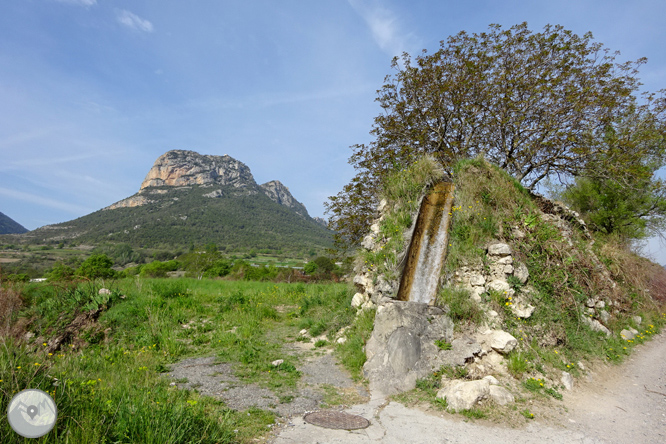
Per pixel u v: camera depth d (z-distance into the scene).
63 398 3.69
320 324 9.22
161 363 6.77
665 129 13.94
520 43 15.29
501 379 5.64
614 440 4.21
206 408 4.57
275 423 4.27
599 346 7.52
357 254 9.89
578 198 18.31
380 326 6.86
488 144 16.59
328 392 5.50
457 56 16.08
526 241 8.04
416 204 9.37
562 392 5.59
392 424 4.41
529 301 7.04
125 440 3.23
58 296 10.77
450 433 4.20
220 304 12.30
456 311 6.70
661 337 9.69
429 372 5.79
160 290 13.16
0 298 9.67
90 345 8.44
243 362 6.92
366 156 17.36
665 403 5.46
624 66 14.12
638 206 17.14
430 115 16.22
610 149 13.88
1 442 2.94
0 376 3.79
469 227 8.01
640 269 11.91
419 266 8.36
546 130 14.42
